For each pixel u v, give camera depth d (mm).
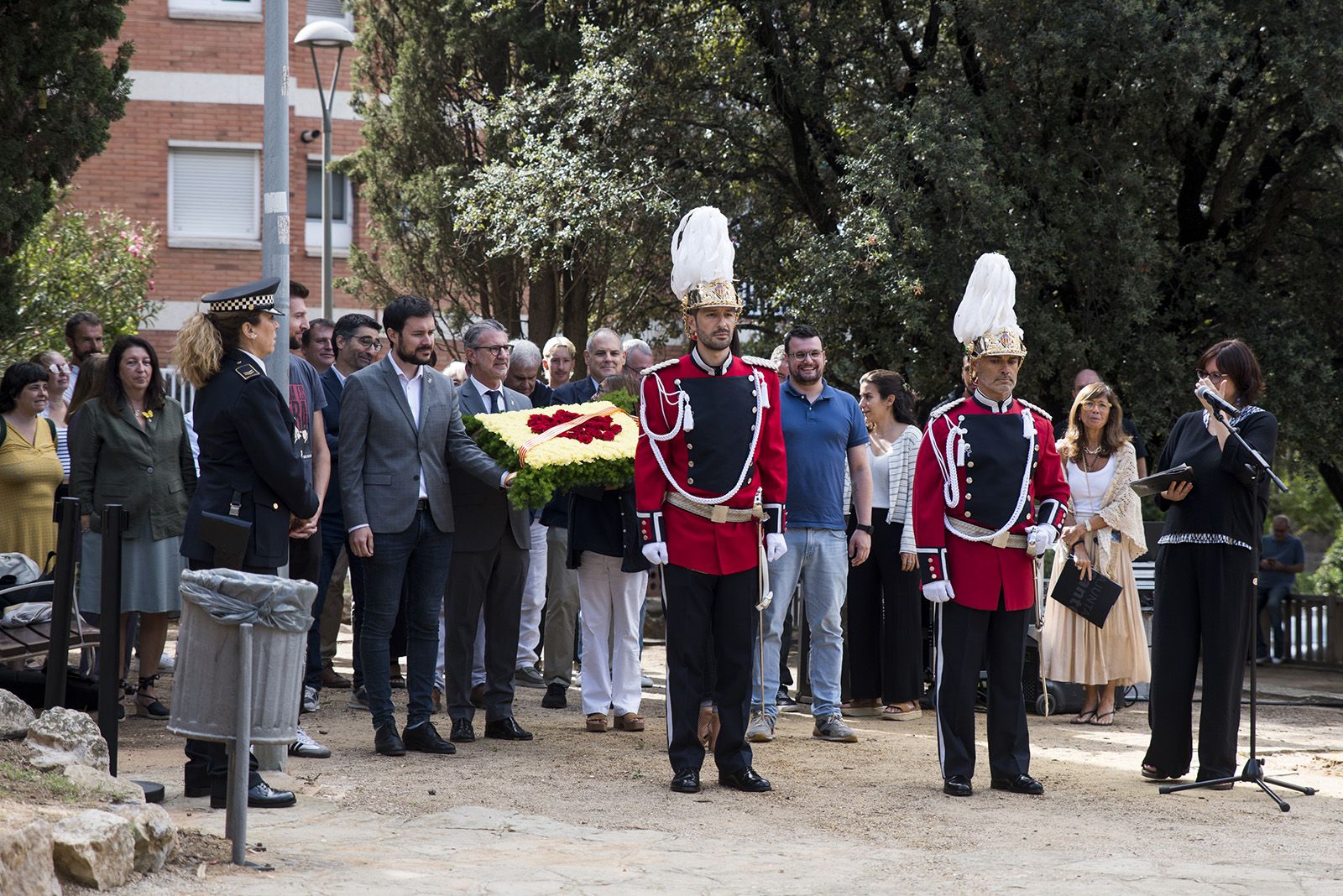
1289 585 16688
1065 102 15023
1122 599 9805
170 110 21844
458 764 7355
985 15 14477
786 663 10469
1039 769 7938
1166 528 7625
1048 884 5258
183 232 21953
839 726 8695
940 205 14148
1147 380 14992
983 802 6902
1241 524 7398
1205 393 7344
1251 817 6707
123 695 9234
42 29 10492
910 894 5043
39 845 4301
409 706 7699
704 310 7008
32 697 8500
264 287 6152
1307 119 15867
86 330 9648
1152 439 15516
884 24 15922
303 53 22312
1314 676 15109
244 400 6016
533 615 10633
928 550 7188
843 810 6625
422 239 18312
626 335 18516
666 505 7051
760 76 15977
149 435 8477
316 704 9086
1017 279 14164
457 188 17750
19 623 7973
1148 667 9867
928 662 10523
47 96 10570
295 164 22328
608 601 8602
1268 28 14875
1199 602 7508
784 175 16969
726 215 15891
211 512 6016
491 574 8141
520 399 9266
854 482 9016
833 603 8727
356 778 6910
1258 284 16391
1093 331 14992
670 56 16000
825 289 14289
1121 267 14602
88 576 8453
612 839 5816
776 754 8102
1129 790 7336
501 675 8180
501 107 16734
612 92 15570
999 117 14711
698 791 6902
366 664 7590
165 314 21812
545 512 9266
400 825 5953
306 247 22422
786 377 9727
